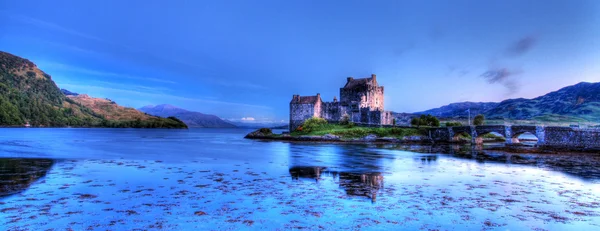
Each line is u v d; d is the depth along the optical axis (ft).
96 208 57.47
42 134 415.03
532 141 337.11
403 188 78.84
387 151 191.72
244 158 144.25
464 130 271.69
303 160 138.51
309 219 53.31
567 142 198.29
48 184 77.46
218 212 56.24
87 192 69.46
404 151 192.13
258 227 49.19
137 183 80.28
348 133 295.07
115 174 93.61
